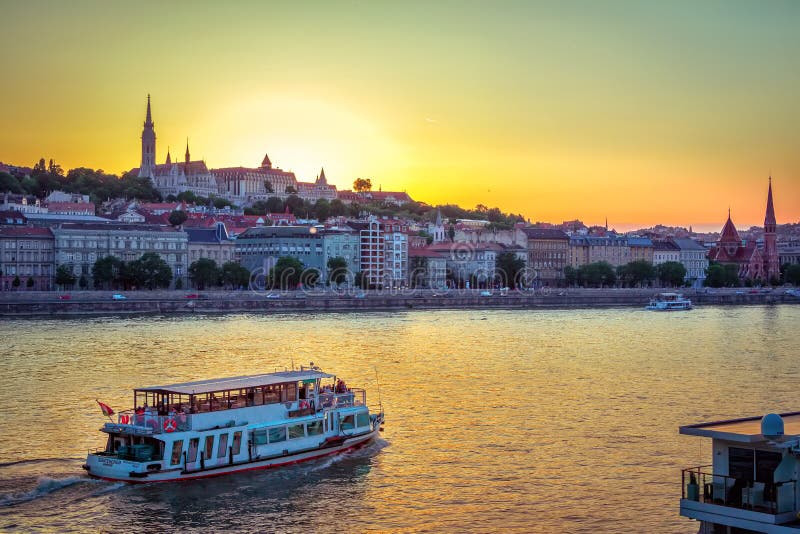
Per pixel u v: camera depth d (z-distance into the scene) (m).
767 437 56.53
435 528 77.50
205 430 90.19
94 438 104.81
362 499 84.44
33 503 82.19
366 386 141.88
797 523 56.06
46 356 173.25
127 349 187.00
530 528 77.50
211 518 79.19
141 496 84.19
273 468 93.88
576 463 96.12
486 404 127.62
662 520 79.06
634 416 120.25
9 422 112.62
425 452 100.25
